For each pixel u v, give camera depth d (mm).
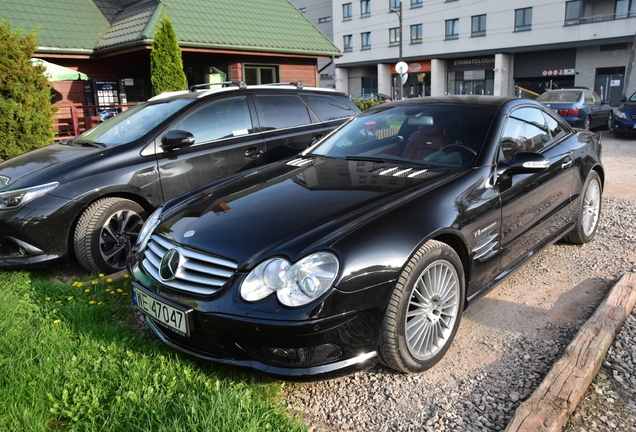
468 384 2568
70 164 4188
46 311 3338
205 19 12281
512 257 3363
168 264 2594
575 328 3072
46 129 7449
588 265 4074
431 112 3701
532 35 35875
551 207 3770
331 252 2322
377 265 2354
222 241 2516
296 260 2297
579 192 4203
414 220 2568
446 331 2787
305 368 2287
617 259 4168
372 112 4109
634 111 12883
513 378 2598
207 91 5090
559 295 3553
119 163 4297
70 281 4160
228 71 12570
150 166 4426
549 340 2951
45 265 4074
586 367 2480
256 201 2900
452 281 2781
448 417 2320
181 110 4785
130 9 12766
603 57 33906
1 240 4035
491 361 2770
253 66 12906
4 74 7027
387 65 45281
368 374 2701
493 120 3416
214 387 2432
